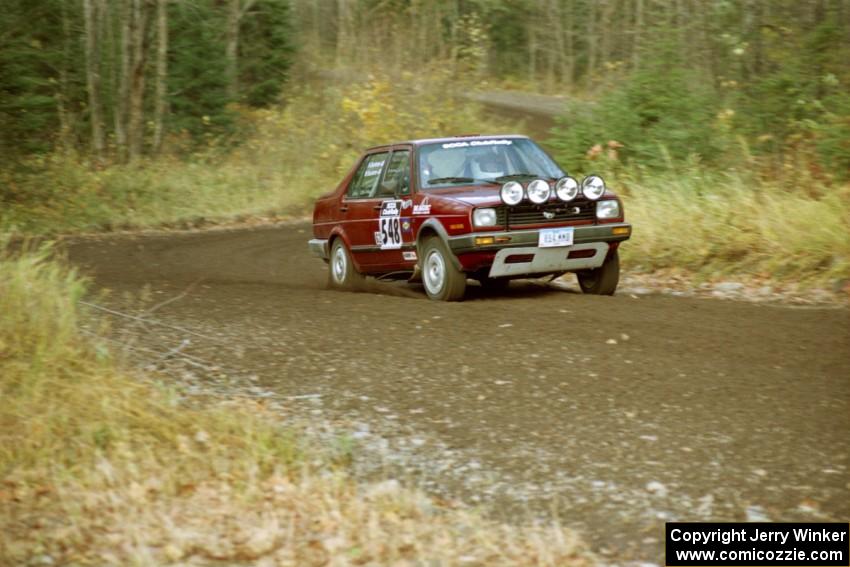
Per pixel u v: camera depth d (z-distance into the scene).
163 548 5.82
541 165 13.41
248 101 50.38
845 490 6.27
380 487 6.64
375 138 33.47
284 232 25.03
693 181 17.09
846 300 12.43
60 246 21.97
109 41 37.69
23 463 6.98
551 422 7.82
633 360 9.35
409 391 8.79
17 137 29.48
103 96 37.38
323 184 31.73
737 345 9.79
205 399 8.62
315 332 11.05
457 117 36.47
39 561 5.67
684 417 7.73
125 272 17.34
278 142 35.28
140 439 7.34
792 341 9.89
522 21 77.62
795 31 19.83
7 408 7.65
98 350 9.21
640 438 7.36
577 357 9.53
